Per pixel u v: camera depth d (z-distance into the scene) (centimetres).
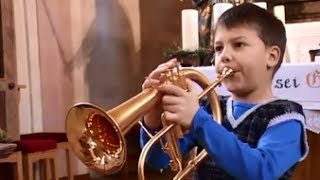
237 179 95
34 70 447
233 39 109
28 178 338
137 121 95
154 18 553
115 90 525
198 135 91
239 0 339
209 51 296
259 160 93
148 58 553
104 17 516
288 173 107
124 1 534
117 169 91
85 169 487
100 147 94
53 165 360
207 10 327
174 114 91
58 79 470
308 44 288
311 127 242
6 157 317
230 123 116
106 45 518
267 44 111
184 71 107
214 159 93
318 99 238
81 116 94
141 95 94
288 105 111
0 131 335
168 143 103
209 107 120
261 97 115
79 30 490
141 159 97
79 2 491
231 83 111
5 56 371
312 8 376
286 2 386
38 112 451
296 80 243
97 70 509
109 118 88
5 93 369
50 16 462
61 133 388
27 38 441
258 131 109
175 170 106
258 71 110
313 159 258
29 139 365
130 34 539
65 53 477
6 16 371
